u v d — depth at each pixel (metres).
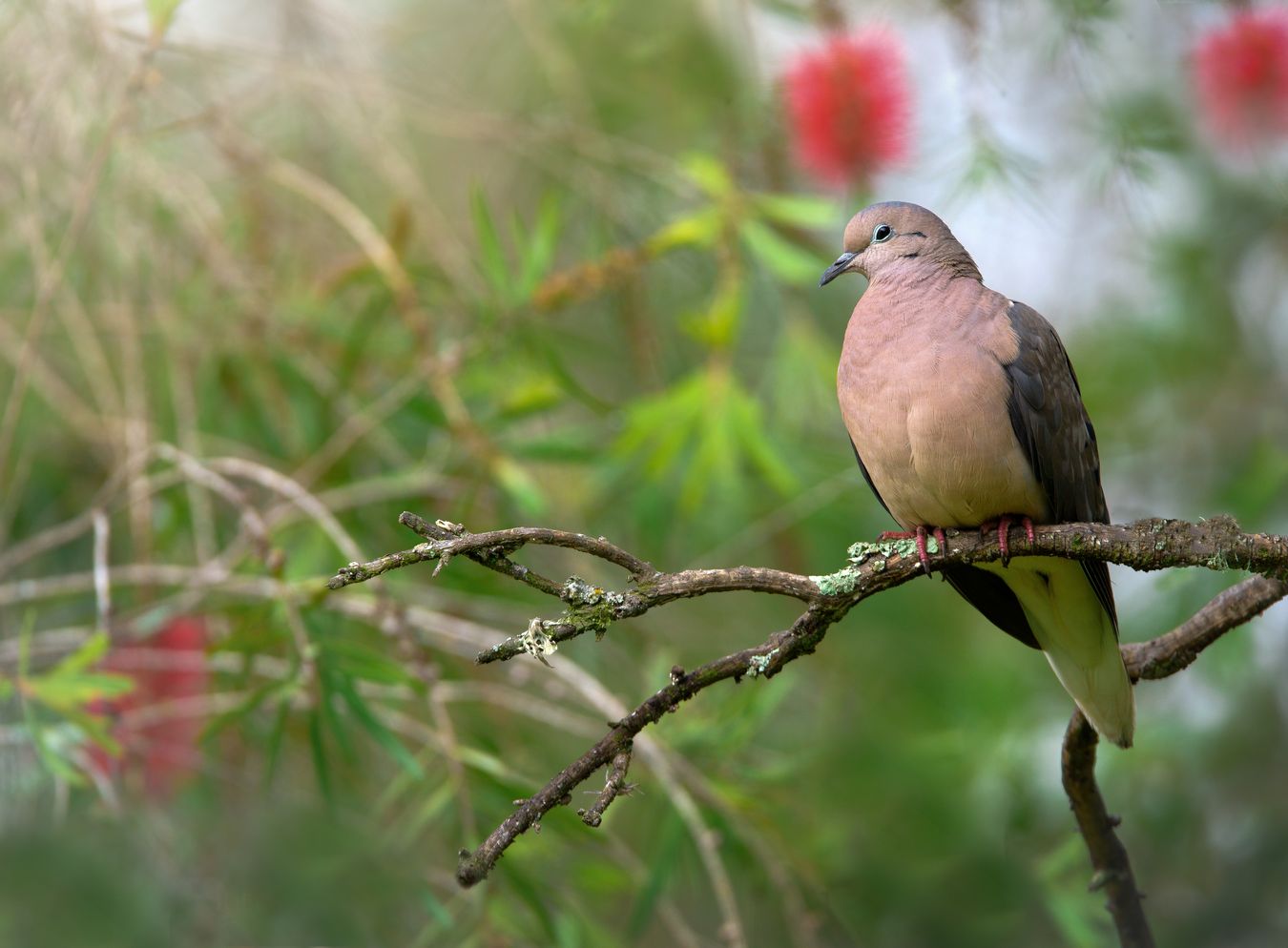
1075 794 6.65
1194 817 11.29
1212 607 6.34
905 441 7.04
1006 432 6.93
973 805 10.76
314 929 9.54
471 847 7.84
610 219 11.16
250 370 10.47
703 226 9.97
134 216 10.03
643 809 10.62
